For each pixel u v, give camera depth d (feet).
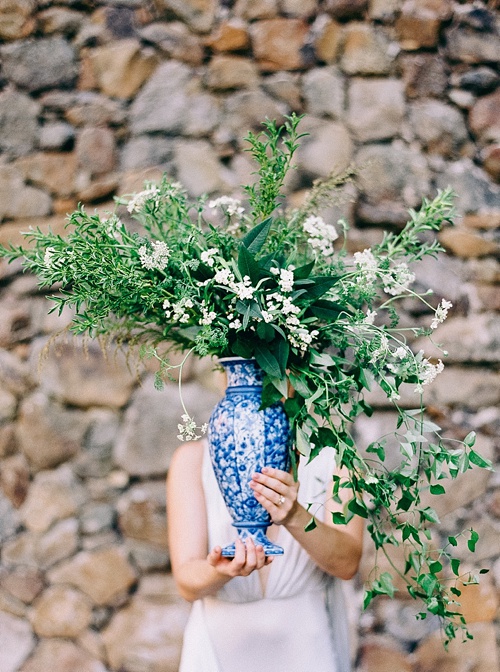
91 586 7.86
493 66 8.98
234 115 8.68
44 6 8.84
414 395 8.13
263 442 4.41
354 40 8.84
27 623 7.83
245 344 4.48
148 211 4.92
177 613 7.75
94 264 4.26
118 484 8.07
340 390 4.40
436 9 8.96
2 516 8.05
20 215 8.55
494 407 8.30
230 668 4.93
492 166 8.79
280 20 8.83
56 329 8.36
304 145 8.57
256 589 5.00
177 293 4.39
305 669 4.92
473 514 7.98
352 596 7.71
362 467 4.37
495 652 7.72
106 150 8.64
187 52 8.82
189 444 5.54
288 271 4.24
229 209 5.06
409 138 8.74
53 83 8.78
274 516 4.42
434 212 5.44
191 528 5.18
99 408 8.17
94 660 7.70
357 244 8.41
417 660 7.63
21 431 8.18
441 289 8.39
